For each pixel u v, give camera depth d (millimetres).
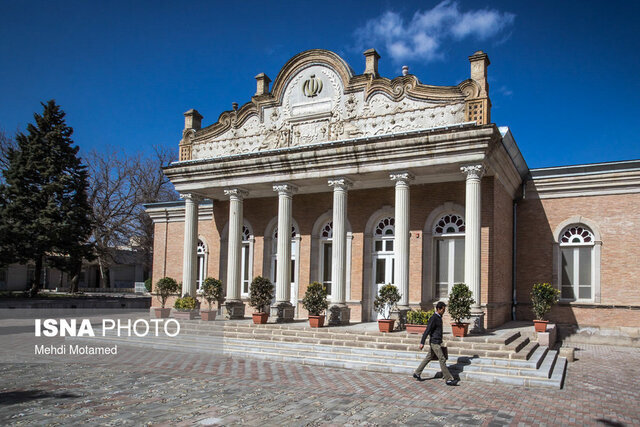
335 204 18859
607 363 14625
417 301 19203
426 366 12781
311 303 17859
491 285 17297
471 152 16312
